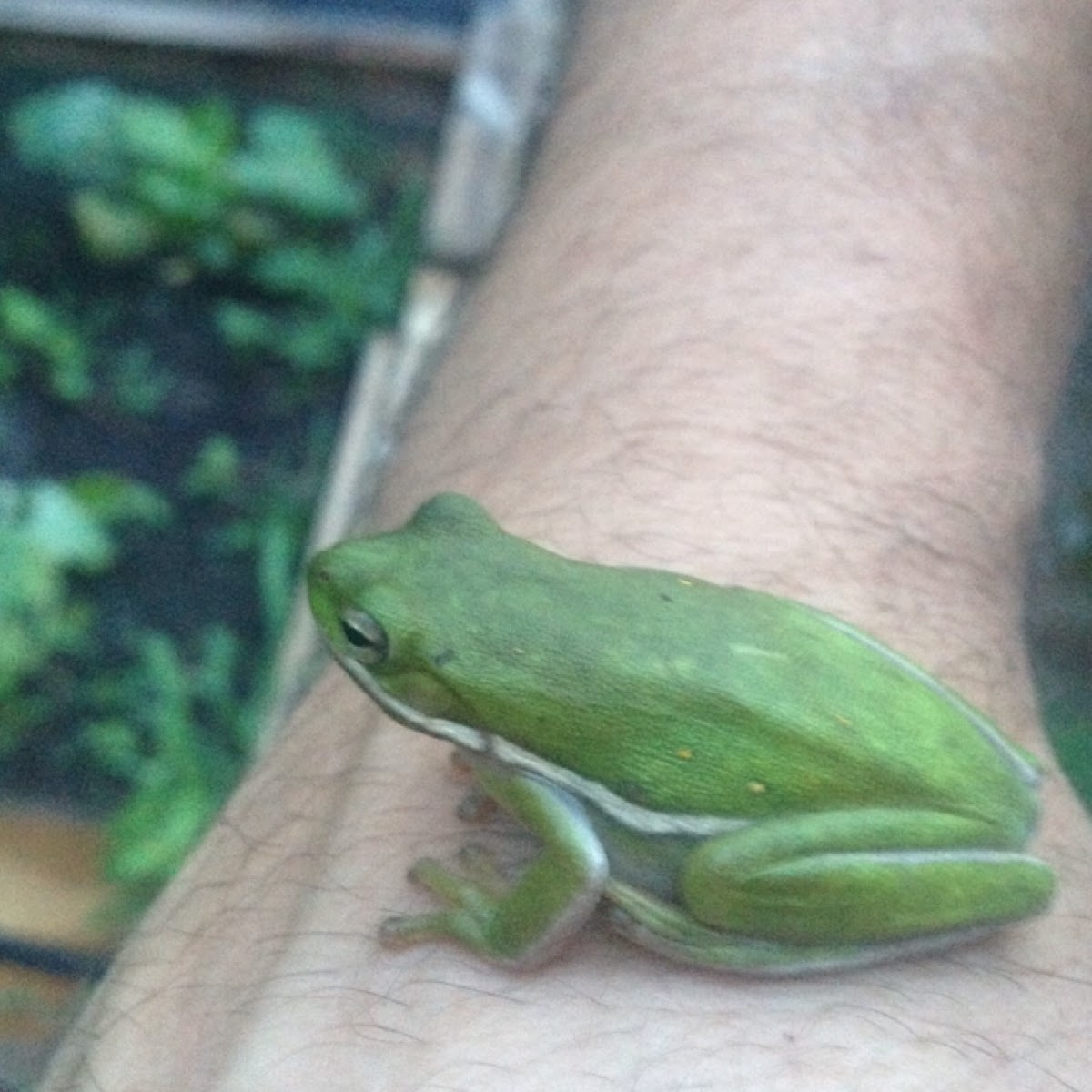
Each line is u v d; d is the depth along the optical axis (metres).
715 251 0.16
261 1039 0.11
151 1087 0.11
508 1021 0.11
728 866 0.11
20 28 0.34
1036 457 0.15
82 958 0.20
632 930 0.11
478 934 0.11
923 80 0.17
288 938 0.12
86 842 0.24
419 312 0.23
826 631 0.12
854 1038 0.11
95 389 0.31
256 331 0.31
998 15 0.17
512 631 0.12
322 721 0.14
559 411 0.15
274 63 0.35
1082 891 0.12
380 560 0.12
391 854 0.12
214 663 0.27
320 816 0.13
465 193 0.24
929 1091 0.11
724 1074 0.11
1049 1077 0.11
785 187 0.16
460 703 0.12
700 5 0.18
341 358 0.31
